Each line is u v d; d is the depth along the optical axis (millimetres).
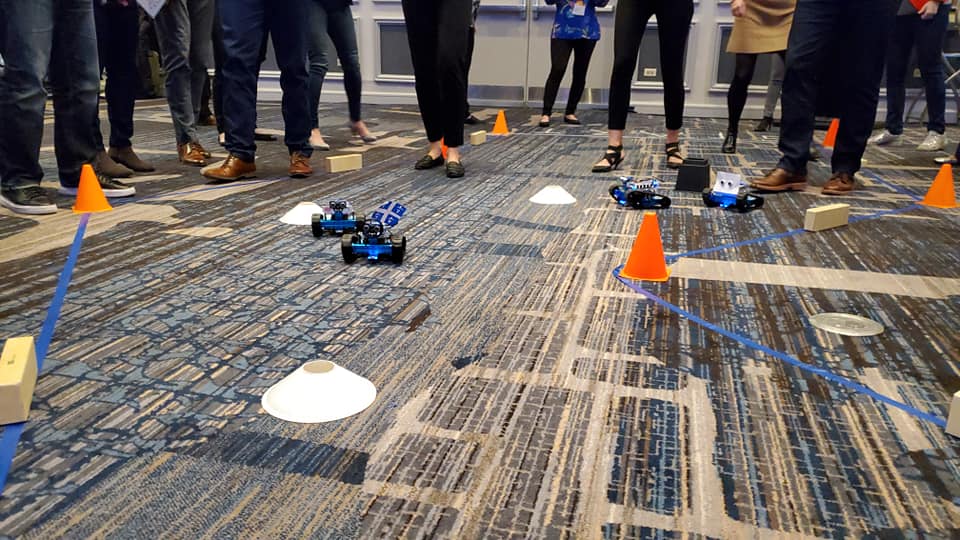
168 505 1013
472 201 3002
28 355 1323
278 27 3279
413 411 1282
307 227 2543
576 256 2242
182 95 3785
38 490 1042
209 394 1334
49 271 2020
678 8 3566
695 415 1285
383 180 3453
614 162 3844
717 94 7070
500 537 957
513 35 7527
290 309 1760
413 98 7762
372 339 1591
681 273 2094
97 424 1224
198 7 4074
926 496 1061
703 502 1038
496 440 1193
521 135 5418
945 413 1309
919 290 1971
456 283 1975
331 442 1181
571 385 1392
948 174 3053
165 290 1881
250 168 3426
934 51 4695
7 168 2637
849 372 1469
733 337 1635
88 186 2721
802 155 3301
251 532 959
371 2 7547
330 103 7715
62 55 2803
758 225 2680
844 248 2383
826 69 3236
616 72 3691
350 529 968
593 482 1081
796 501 1044
